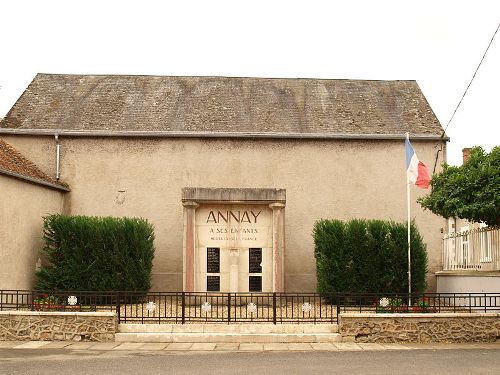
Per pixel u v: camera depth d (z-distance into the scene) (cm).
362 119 2189
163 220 2070
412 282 1808
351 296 1456
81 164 2084
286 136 2075
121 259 1809
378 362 1109
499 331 1375
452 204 1424
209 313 1598
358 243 1805
